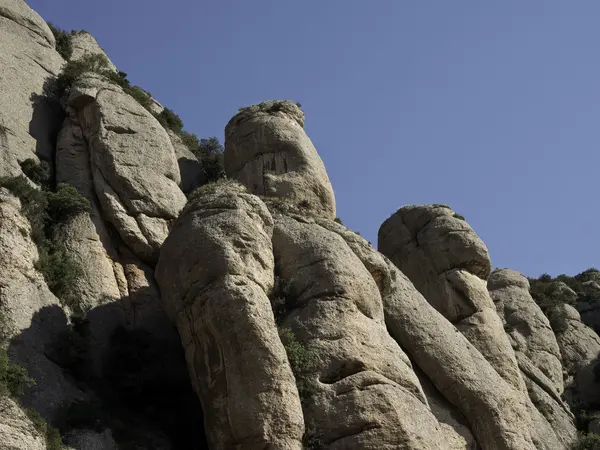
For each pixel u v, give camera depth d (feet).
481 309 138.92
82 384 104.68
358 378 100.37
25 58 142.72
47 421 96.48
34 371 100.63
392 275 121.39
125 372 109.50
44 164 128.77
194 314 101.04
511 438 115.55
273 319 100.07
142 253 121.60
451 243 143.95
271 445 92.99
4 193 111.75
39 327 105.50
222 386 96.58
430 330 119.03
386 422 97.50
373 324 107.65
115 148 129.18
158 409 108.27
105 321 112.78
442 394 116.67
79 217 120.57
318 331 103.65
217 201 108.47
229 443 94.58
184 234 106.01
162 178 129.80
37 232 113.80
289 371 96.73
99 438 97.55
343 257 111.04
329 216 129.39
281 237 113.91
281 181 132.16
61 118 138.21
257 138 137.08
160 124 145.79
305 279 109.09
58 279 111.86
